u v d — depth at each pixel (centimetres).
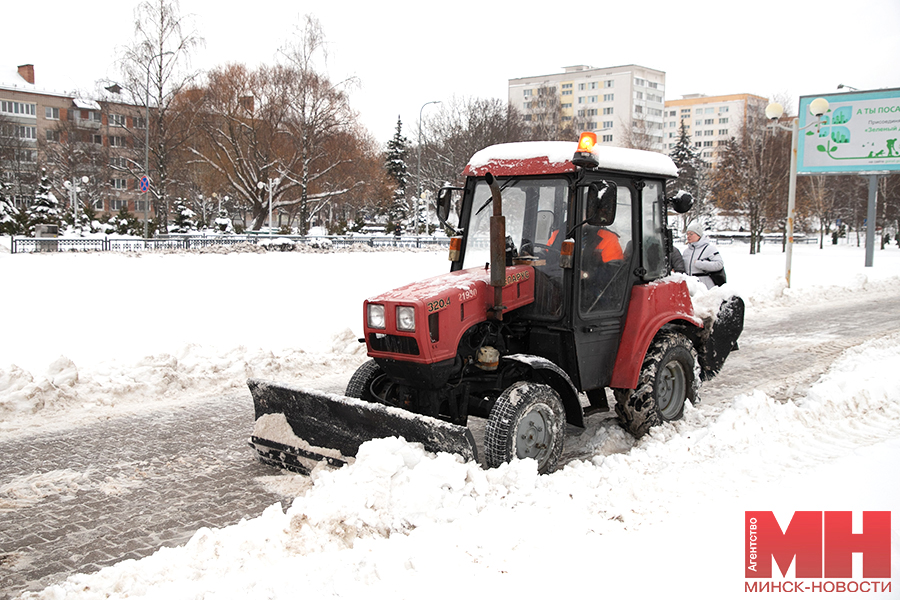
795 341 1011
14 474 488
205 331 1000
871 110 2406
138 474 488
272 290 1455
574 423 500
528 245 513
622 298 542
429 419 418
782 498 412
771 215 4212
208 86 3844
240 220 6800
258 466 505
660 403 567
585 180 495
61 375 684
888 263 2642
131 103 3831
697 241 959
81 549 379
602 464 486
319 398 457
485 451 443
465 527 366
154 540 390
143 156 3947
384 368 476
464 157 4469
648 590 310
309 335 995
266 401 496
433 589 310
